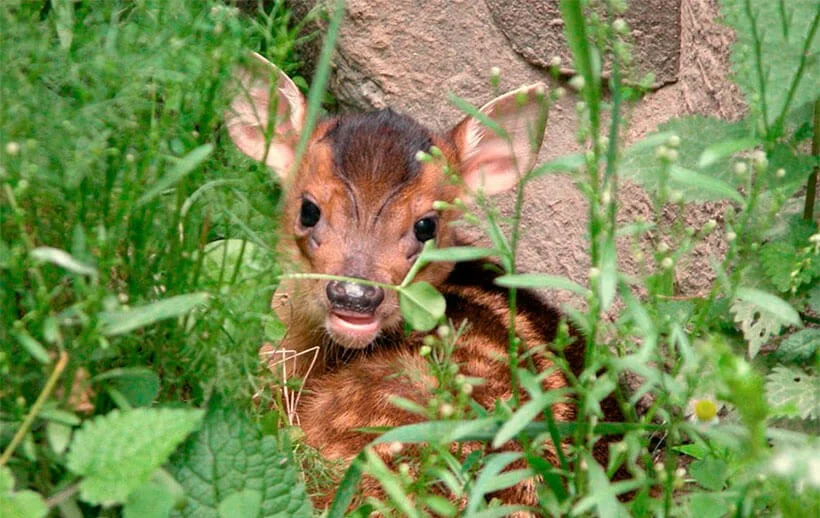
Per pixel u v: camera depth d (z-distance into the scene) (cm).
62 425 533
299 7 1252
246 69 748
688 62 1044
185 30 648
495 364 928
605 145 646
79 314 536
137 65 622
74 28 630
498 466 554
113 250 584
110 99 616
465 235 1164
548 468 567
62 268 591
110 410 607
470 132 1106
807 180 790
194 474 607
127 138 614
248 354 660
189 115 662
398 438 578
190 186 654
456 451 783
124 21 677
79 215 593
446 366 704
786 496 468
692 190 755
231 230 730
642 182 757
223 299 632
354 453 859
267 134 684
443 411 584
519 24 1190
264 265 685
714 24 973
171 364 630
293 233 1015
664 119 1083
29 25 602
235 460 612
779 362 784
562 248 1177
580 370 1003
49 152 588
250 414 702
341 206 1003
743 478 540
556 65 626
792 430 761
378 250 993
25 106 586
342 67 1259
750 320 767
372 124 1057
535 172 576
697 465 648
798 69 684
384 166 1015
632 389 1041
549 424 577
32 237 590
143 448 498
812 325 804
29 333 561
